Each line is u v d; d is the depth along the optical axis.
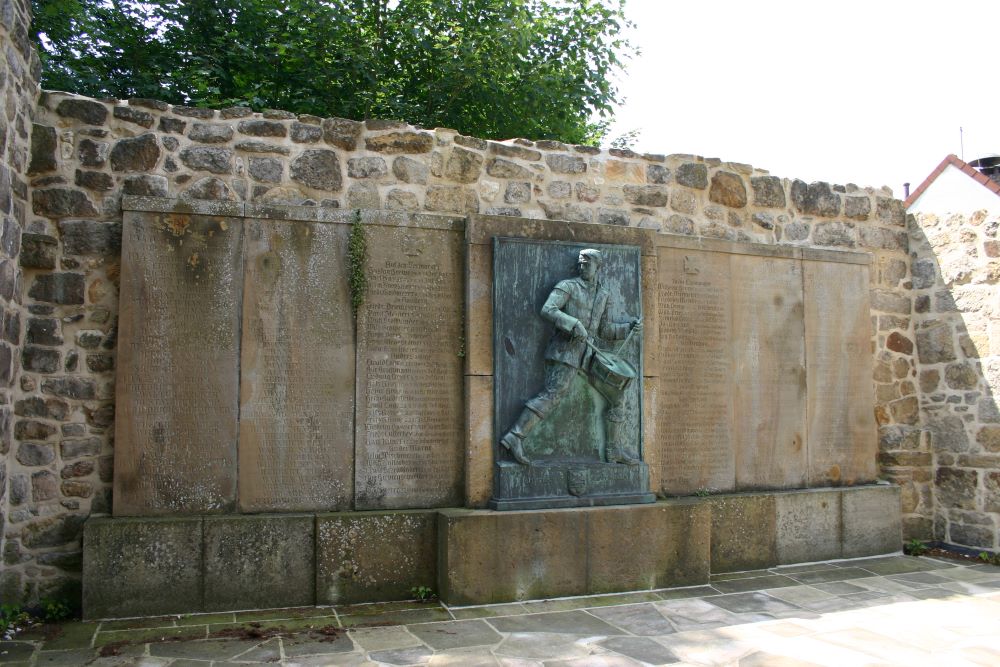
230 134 5.34
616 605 5.09
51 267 4.94
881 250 7.31
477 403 5.39
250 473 5.03
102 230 5.04
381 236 5.41
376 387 5.31
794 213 6.96
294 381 5.15
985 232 6.86
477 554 5.07
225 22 11.14
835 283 6.93
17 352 4.77
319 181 5.50
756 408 6.48
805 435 6.66
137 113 5.17
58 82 10.01
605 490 5.56
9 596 4.69
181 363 4.96
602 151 6.33
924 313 7.30
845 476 6.79
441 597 5.11
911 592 5.52
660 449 6.09
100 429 4.95
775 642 4.34
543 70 12.15
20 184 4.77
